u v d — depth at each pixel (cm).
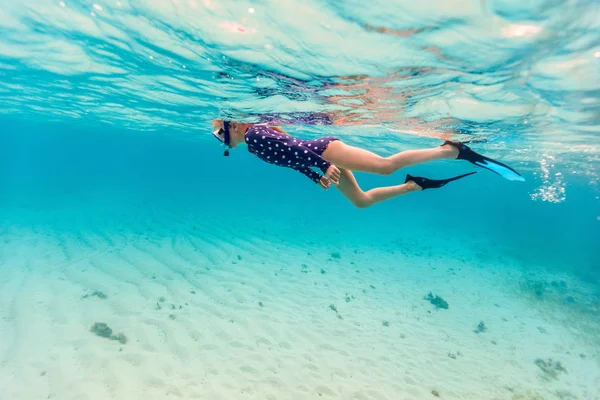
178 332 820
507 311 1388
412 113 795
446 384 817
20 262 1162
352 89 652
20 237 1484
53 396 589
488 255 2489
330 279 1412
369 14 383
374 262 1842
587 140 1035
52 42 649
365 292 1333
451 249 2572
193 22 482
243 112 991
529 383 891
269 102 827
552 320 1344
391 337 1000
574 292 1730
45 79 977
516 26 373
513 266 2214
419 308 1275
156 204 2555
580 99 623
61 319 812
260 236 1961
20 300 882
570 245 3706
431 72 536
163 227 1828
